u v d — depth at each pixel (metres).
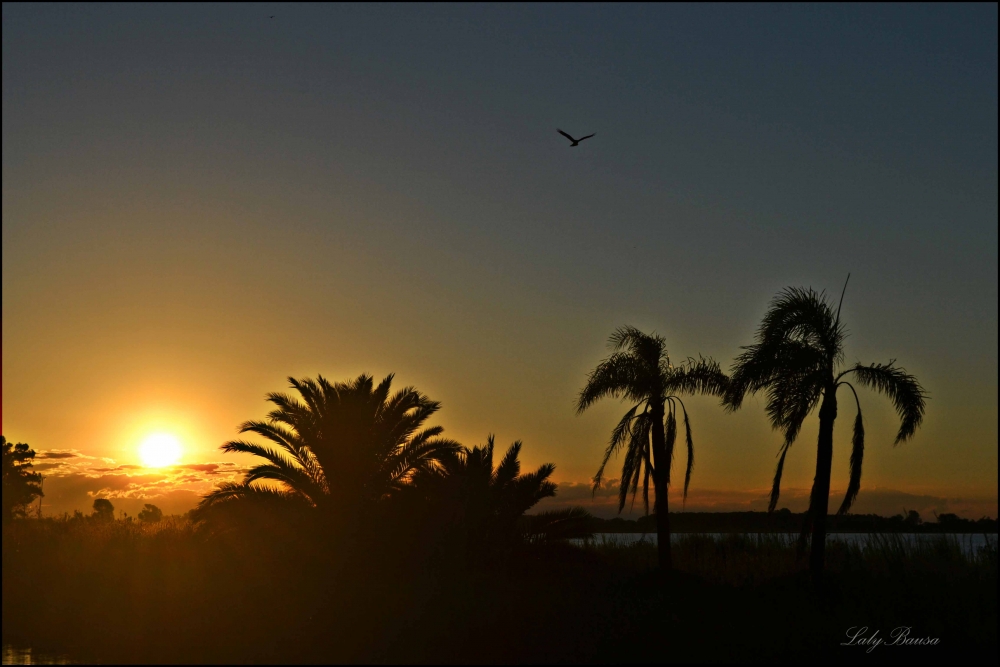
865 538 25.34
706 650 15.46
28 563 26.70
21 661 14.69
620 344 26.45
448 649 15.67
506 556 27.23
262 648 15.87
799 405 20.62
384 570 26.16
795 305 21.16
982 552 21.92
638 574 25.25
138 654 15.30
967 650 15.33
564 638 16.62
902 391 20.36
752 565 27.48
